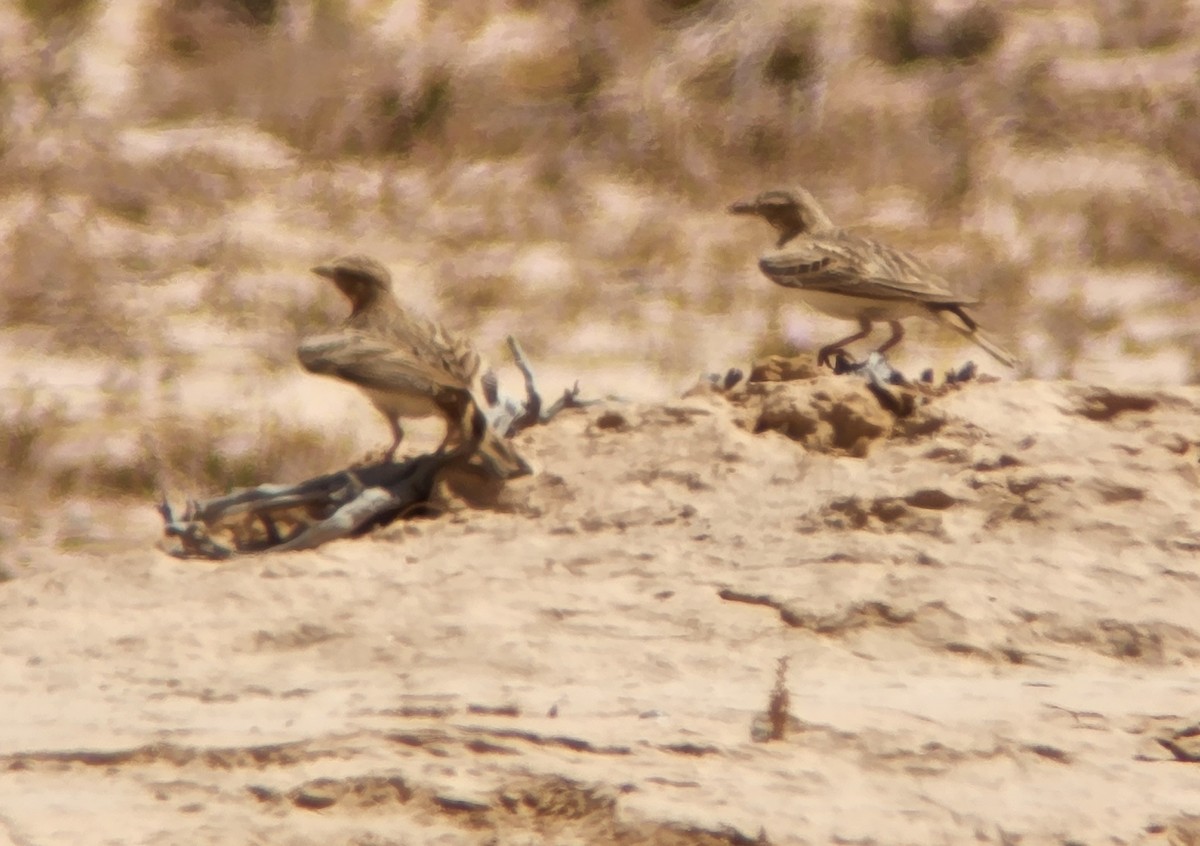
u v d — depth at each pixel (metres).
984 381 14.24
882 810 8.41
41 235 31.11
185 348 27.25
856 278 14.62
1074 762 8.99
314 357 13.00
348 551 12.37
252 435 23.08
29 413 23.64
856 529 12.19
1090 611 11.00
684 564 11.84
